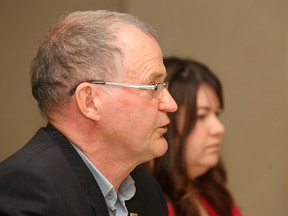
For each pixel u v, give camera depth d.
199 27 4.20
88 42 1.69
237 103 4.31
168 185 2.95
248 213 4.40
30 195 1.49
